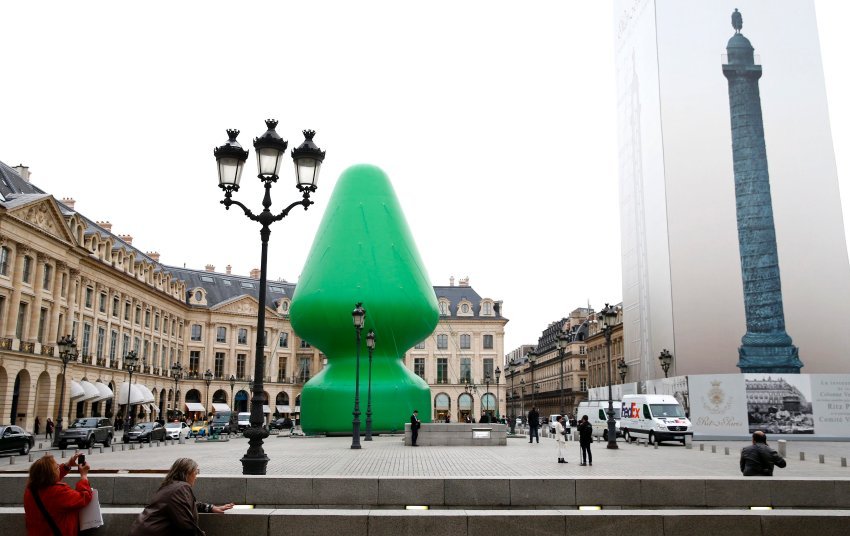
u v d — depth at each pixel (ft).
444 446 88.99
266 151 41.04
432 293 125.70
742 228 158.51
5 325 136.77
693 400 125.49
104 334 185.68
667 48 167.32
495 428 91.15
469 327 279.69
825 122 162.50
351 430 114.11
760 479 35.63
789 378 124.06
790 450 98.78
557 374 347.97
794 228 158.51
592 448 90.12
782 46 165.27
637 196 182.29
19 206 138.00
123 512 26.55
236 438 144.66
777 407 123.24
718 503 35.55
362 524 26.63
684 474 53.11
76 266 165.27
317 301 116.57
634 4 185.47
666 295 160.97
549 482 35.83
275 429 177.17
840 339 154.92
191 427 154.51
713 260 157.99
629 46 189.57
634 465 61.31
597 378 293.84
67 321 161.99
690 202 160.66
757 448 37.58
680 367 155.02
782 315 155.33
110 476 37.04
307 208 42.27
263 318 40.16
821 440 122.42
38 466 20.74
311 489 35.65
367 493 35.68
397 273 118.62
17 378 144.46
